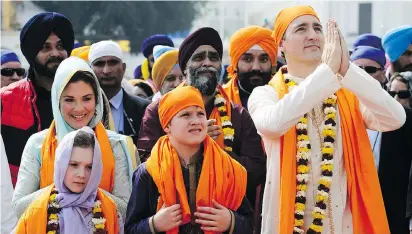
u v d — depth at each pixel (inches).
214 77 404.2
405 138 415.2
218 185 339.0
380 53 548.1
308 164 347.6
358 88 338.3
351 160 346.9
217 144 360.5
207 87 401.7
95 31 1430.9
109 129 408.5
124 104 470.0
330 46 340.5
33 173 367.9
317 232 339.3
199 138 342.0
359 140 349.4
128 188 369.4
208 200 338.0
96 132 371.2
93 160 347.3
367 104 341.7
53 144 367.9
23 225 345.4
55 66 436.8
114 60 470.0
